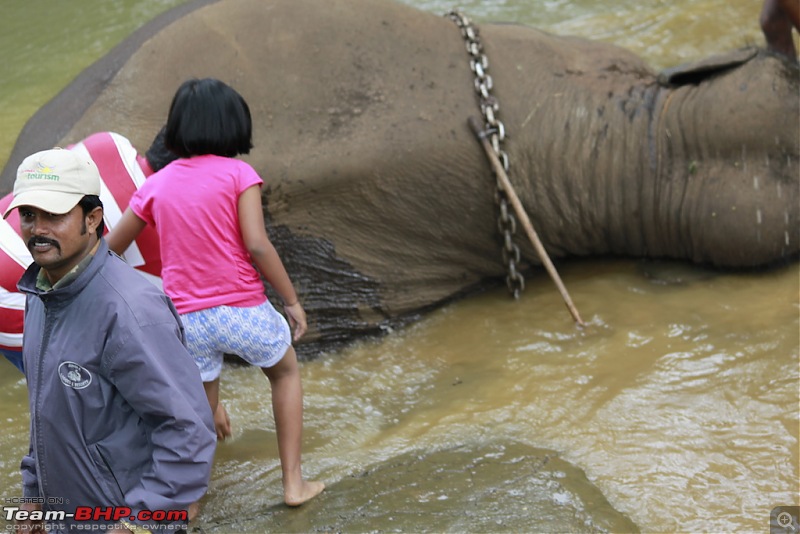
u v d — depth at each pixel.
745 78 7.65
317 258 7.16
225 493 5.59
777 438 5.90
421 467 5.72
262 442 6.14
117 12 12.95
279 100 6.94
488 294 7.85
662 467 5.68
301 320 5.28
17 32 12.45
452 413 6.30
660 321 7.25
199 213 4.96
